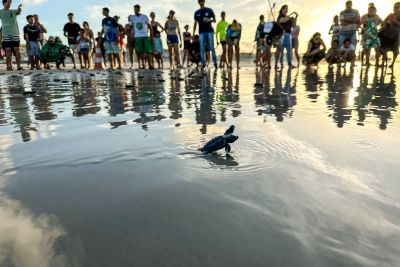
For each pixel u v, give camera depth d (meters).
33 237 1.14
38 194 1.50
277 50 11.56
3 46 11.13
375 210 1.33
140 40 12.37
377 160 1.90
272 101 4.20
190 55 14.66
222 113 3.38
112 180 1.64
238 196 1.44
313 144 2.21
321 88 5.67
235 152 2.06
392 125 2.77
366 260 1.01
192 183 1.59
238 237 1.12
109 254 1.04
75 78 8.52
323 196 1.45
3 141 2.42
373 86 5.89
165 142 2.29
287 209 1.33
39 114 3.49
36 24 12.51
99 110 3.68
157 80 7.71
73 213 1.31
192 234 1.15
